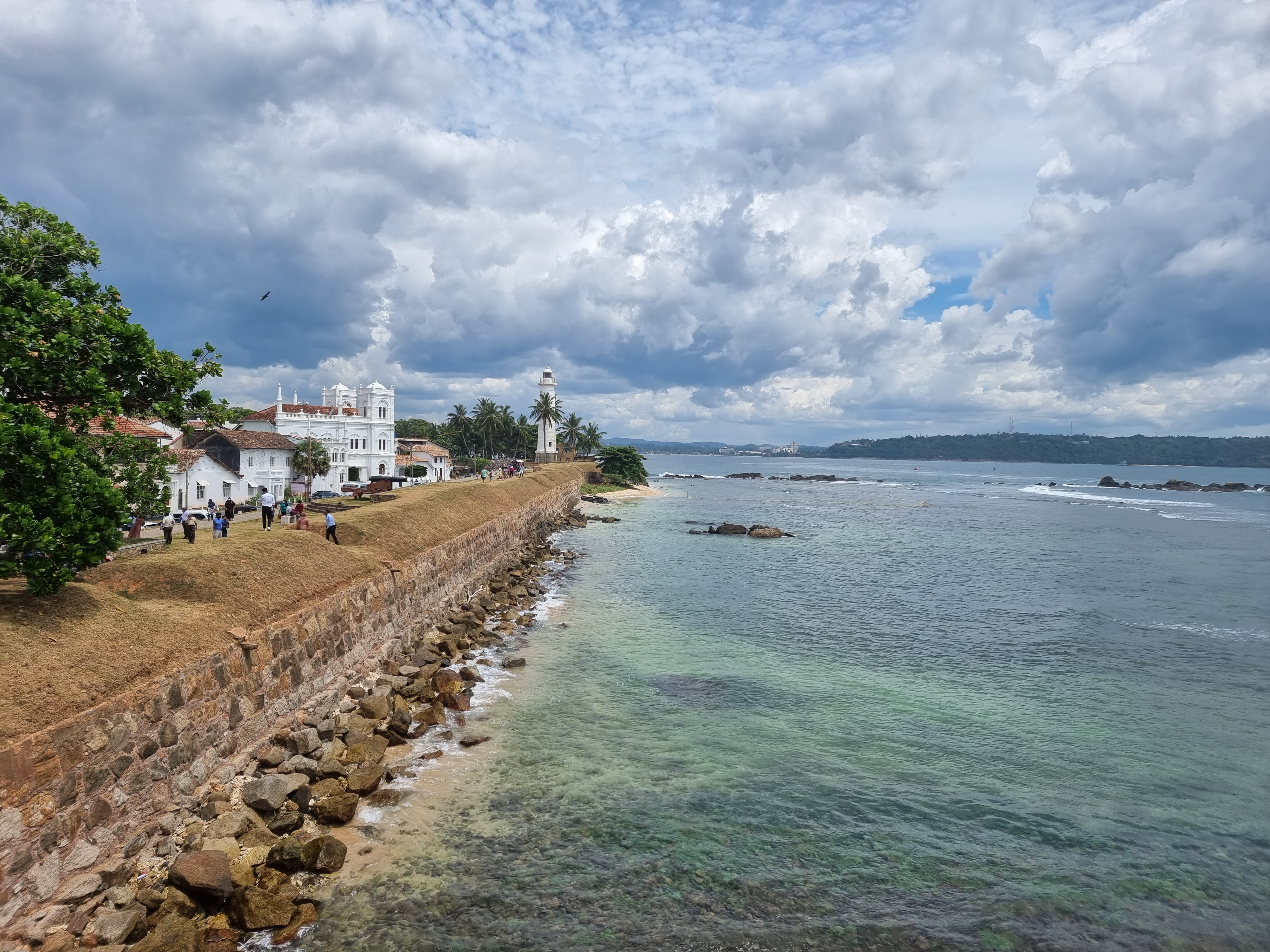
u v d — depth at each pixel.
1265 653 34.12
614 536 75.69
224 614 20.36
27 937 11.75
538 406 163.00
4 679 13.53
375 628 28.34
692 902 15.12
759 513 109.88
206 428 22.42
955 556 65.62
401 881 15.25
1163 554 68.50
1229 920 15.19
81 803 13.43
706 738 23.25
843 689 28.33
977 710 26.44
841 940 14.20
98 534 16.70
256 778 18.30
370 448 89.44
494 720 24.08
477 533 47.78
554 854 16.56
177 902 13.30
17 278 16.67
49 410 18.94
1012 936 14.52
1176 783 21.03
